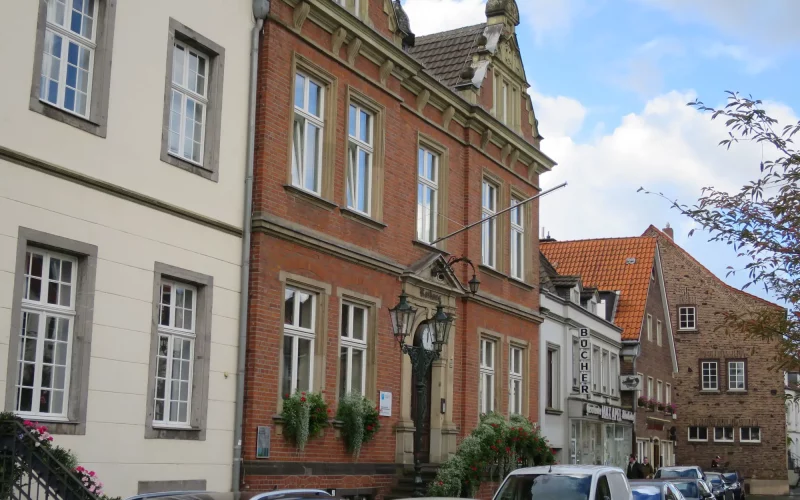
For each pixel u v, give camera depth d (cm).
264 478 1686
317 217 1881
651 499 1903
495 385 2623
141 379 1448
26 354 1288
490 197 2666
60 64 1364
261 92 1755
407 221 2198
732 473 3972
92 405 1359
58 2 1366
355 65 2030
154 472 1462
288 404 1753
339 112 1967
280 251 1769
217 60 1656
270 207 1748
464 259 2373
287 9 1830
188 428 1535
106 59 1420
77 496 1155
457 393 2394
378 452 2033
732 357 5791
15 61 1274
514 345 2769
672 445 4903
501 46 2709
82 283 1364
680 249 6019
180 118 1588
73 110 1384
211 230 1612
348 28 1969
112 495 1383
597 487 1488
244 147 1708
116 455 1396
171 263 1521
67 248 1336
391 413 2084
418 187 2295
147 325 1465
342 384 1962
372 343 2042
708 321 5866
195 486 1545
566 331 3234
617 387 4062
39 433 1189
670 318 5409
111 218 1412
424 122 2302
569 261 4662
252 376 1678
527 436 2444
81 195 1364
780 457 5616
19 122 1276
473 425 2433
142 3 1495
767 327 1412
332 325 1909
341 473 1895
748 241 1358
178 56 1595
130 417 1425
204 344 1581
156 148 1507
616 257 4597
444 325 1862
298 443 1766
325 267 1895
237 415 1641
